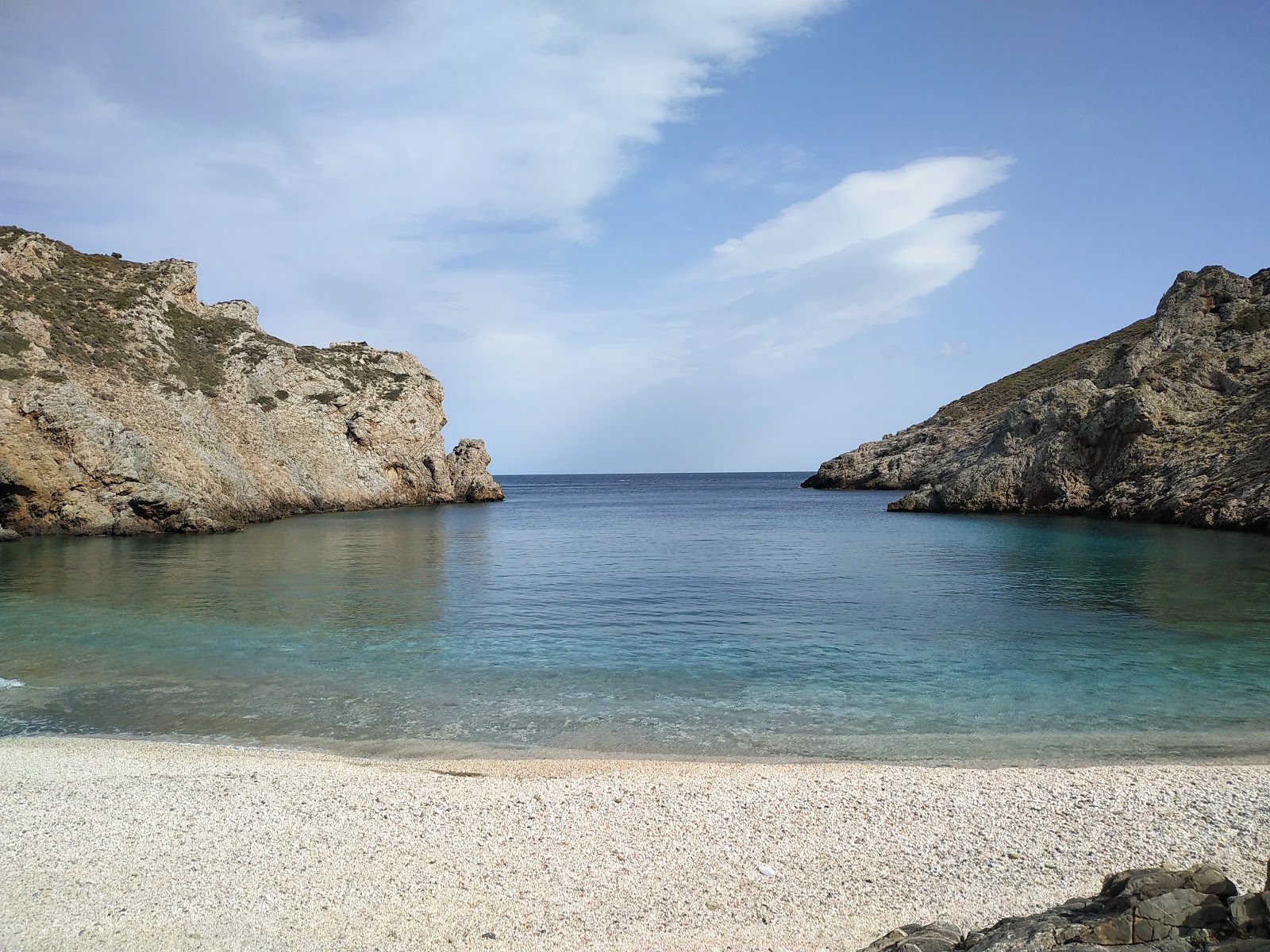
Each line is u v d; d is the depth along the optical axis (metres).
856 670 19.88
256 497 69.44
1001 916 8.06
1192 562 37.28
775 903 8.56
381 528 65.75
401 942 7.79
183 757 13.82
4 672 19.53
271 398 83.62
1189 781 12.11
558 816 11.01
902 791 11.86
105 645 22.34
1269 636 22.86
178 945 7.73
